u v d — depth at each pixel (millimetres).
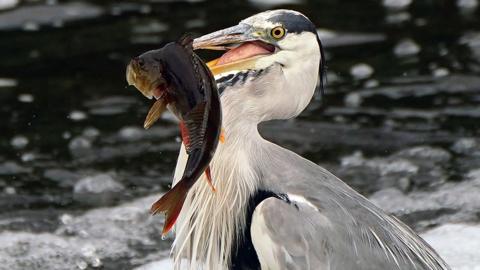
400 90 16047
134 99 15898
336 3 19031
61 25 18109
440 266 9414
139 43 17297
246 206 9383
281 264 8852
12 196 13273
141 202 13109
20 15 18422
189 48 7953
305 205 9055
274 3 18906
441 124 15055
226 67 9461
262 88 9430
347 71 16625
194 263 9672
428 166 13945
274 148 9508
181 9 18688
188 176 7859
